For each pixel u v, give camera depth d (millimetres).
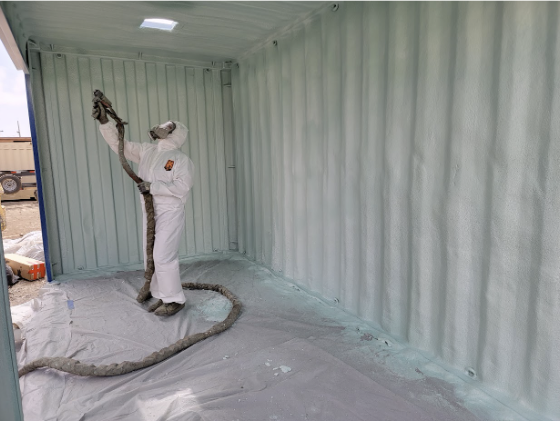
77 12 3086
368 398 2021
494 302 1972
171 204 3150
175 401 2010
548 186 1688
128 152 3271
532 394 1838
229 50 4270
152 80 4492
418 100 2277
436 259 2291
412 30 2295
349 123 2873
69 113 4137
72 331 2873
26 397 2105
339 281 3217
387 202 2594
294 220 3742
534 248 1771
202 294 3678
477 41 1925
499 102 1848
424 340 2432
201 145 4867
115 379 2283
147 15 3178
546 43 1648
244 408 1955
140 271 4434
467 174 2043
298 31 3363
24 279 4574
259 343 2664
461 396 2012
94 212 4371
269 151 4125
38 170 3973
